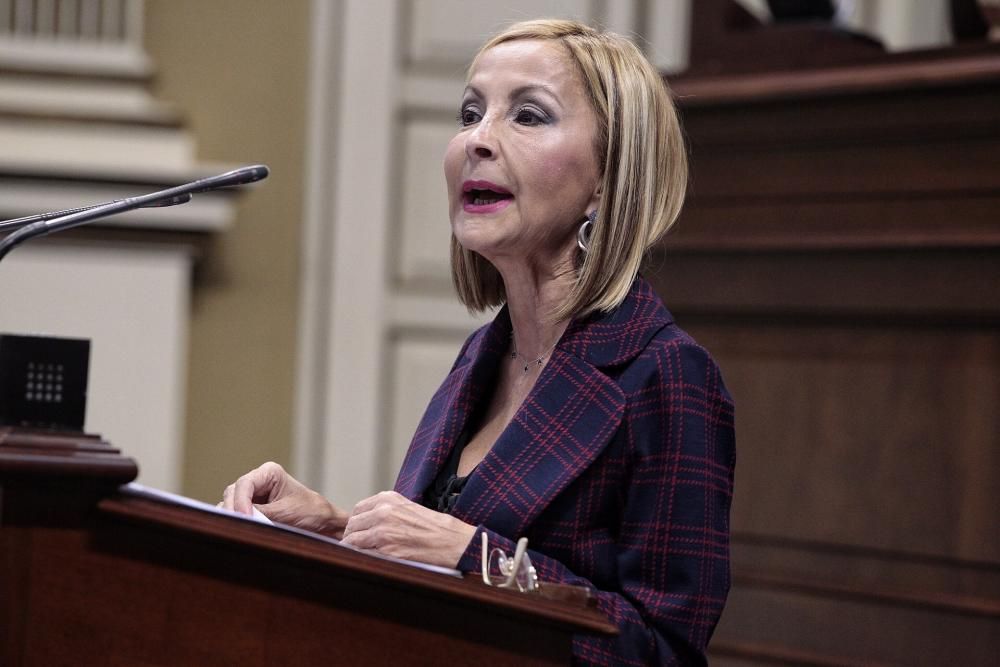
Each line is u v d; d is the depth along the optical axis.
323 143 10.68
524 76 4.13
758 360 7.36
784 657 6.95
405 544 3.54
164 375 9.95
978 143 6.79
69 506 2.79
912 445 6.86
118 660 2.80
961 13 7.56
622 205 4.05
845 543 6.98
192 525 2.83
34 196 9.86
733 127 7.52
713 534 3.79
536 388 3.99
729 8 8.05
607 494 3.84
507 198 4.09
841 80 7.13
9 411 3.16
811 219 7.25
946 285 6.81
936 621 6.61
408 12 10.79
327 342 10.60
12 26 10.43
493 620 3.12
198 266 10.42
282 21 10.70
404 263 10.73
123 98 10.39
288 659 2.94
